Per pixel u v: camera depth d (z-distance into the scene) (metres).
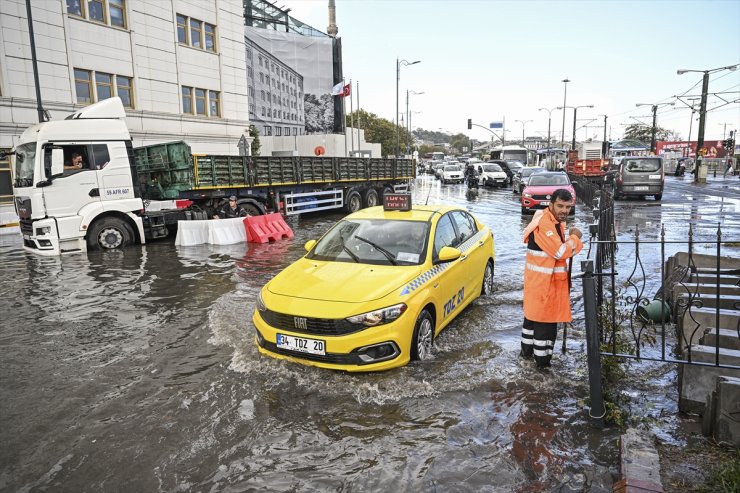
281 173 16.31
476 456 3.46
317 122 48.25
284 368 4.88
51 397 4.45
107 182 12.03
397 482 3.20
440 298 5.48
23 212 11.76
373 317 4.62
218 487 3.18
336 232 6.30
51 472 3.35
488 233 7.67
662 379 4.61
